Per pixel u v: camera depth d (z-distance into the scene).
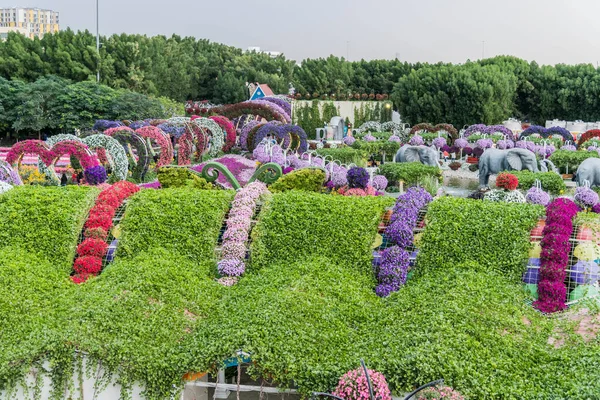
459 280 11.19
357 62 77.56
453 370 8.92
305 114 61.59
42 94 50.28
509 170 28.28
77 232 13.27
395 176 27.59
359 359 9.38
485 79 60.12
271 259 12.80
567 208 12.35
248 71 85.75
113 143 24.88
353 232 12.78
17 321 10.58
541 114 67.06
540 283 11.16
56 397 9.69
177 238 13.07
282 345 9.70
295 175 19.25
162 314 10.59
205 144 37.19
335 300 11.10
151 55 71.31
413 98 62.22
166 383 9.65
